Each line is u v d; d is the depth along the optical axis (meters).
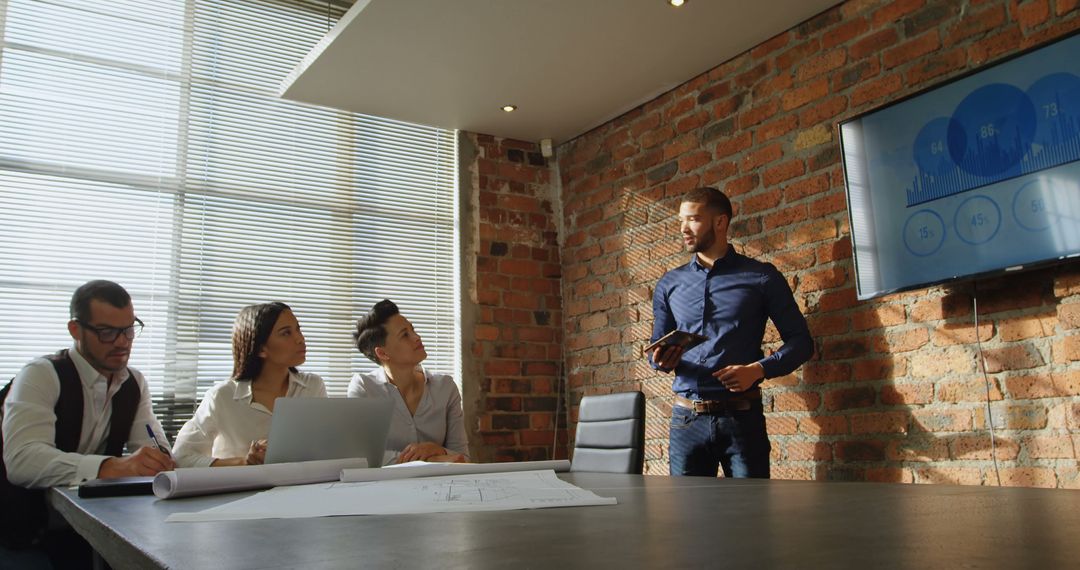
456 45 3.34
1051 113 2.36
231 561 0.66
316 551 0.70
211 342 3.55
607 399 2.67
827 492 1.19
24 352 3.16
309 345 3.80
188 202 3.60
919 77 2.83
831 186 3.09
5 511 2.01
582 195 4.41
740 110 3.50
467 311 4.20
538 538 0.74
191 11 3.74
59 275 3.27
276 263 3.78
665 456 3.73
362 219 4.05
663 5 3.08
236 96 3.80
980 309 2.60
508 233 4.40
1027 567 0.52
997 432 2.53
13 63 3.31
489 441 4.14
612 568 0.57
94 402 2.30
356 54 3.39
